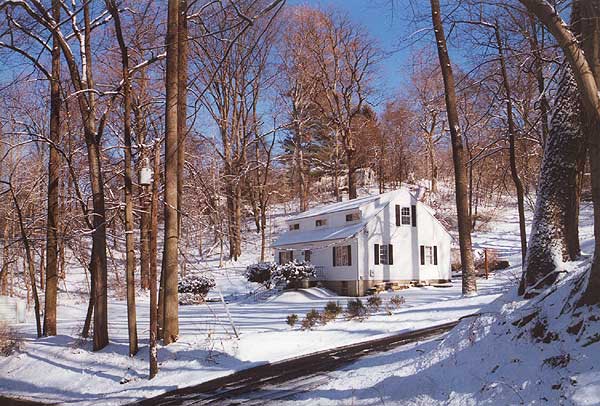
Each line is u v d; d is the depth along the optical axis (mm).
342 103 51531
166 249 14336
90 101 16797
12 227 28766
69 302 31266
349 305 16812
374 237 32344
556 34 6422
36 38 16766
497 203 51250
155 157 16672
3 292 31094
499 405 6180
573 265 9273
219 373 11727
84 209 17500
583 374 5840
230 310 22703
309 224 38188
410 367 8656
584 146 9836
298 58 49000
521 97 21234
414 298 22734
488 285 26391
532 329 7395
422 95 47688
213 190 23688
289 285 31297
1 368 15328
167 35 14484
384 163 59250
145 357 13781
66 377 13531
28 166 26109
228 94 41688
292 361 11953
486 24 15805
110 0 14391
